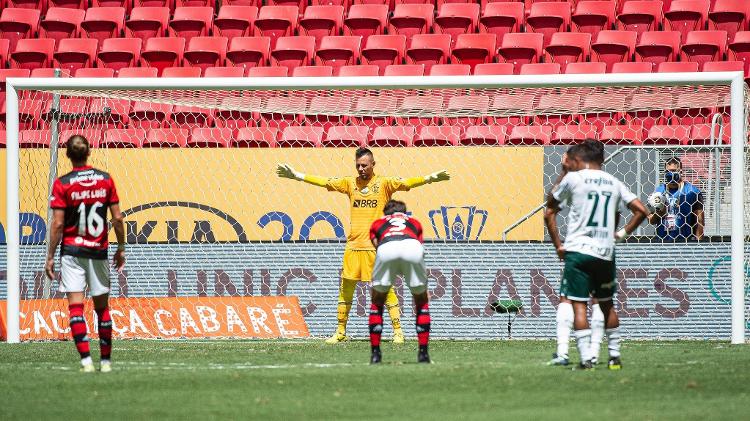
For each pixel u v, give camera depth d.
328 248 44.94
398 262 29.20
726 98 45.72
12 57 71.94
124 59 71.88
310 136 54.03
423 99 48.22
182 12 77.44
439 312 44.09
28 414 20.17
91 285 28.20
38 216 46.44
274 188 45.59
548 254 43.94
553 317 43.72
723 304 43.00
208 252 45.47
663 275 43.28
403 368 28.08
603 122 56.34
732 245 40.31
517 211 44.50
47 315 43.94
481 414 19.55
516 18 72.50
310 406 20.95
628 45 69.19
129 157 46.31
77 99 51.59
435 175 39.09
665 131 54.59
